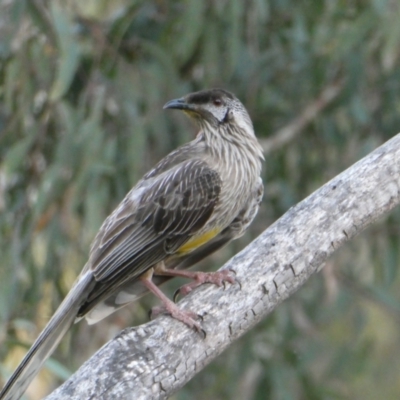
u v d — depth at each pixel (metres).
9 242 11.62
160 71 12.01
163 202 9.02
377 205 7.93
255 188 9.56
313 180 13.41
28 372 7.92
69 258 11.98
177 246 9.10
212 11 12.02
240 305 7.59
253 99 12.77
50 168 11.22
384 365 16.84
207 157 9.36
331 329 15.48
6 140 11.79
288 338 13.04
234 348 13.02
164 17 12.26
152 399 7.12
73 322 8.43
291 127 13.05
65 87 10.73
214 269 12.92
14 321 11.17
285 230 7.81
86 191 11.55
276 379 12.88
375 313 17.08
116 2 12.80
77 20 11.92
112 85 11.91
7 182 11.59
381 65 12.95
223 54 12.46
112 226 8.91
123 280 8.80
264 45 12.88
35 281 11.74
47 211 11.57
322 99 13.02
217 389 13.15
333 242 7.83
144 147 11.97
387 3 11.70
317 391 13.09
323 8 12.58
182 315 7.44
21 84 11.57
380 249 13.39
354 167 8.04
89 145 11.24
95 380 6.99
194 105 9.50
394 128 13.19
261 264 7.70
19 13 11.23
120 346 7.17
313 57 12.75
